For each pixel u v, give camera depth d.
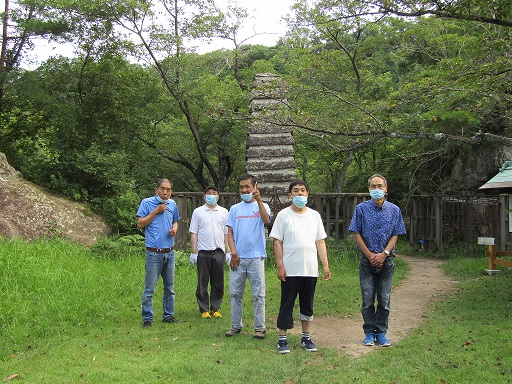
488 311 7.48
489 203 15.99
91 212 13.62
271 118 10.40
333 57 16.59
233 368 5.19
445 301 8.56
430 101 8.84
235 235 6.62
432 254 16.31
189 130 21.06
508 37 8.91
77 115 16.16
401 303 8.65
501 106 9.32
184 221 12.34
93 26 16.22
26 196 12.45
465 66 8.61
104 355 5.68
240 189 6.69
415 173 20.11
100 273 9.49
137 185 19.98
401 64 21.47
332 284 10.04
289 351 5.77
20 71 14.70
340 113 11.93
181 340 6.29
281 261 5.89
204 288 7.71
